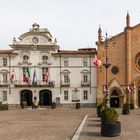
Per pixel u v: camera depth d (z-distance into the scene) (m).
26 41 86.12
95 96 85.06
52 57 85.94
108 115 26.97
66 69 85.50
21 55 86.06
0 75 85.69
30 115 54.28
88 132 29.95
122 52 84.19
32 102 81.00
